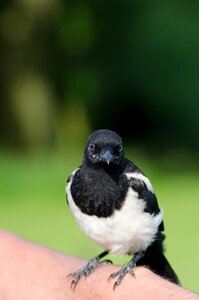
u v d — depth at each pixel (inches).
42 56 948.6
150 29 913.5
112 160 191.6
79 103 995.9
